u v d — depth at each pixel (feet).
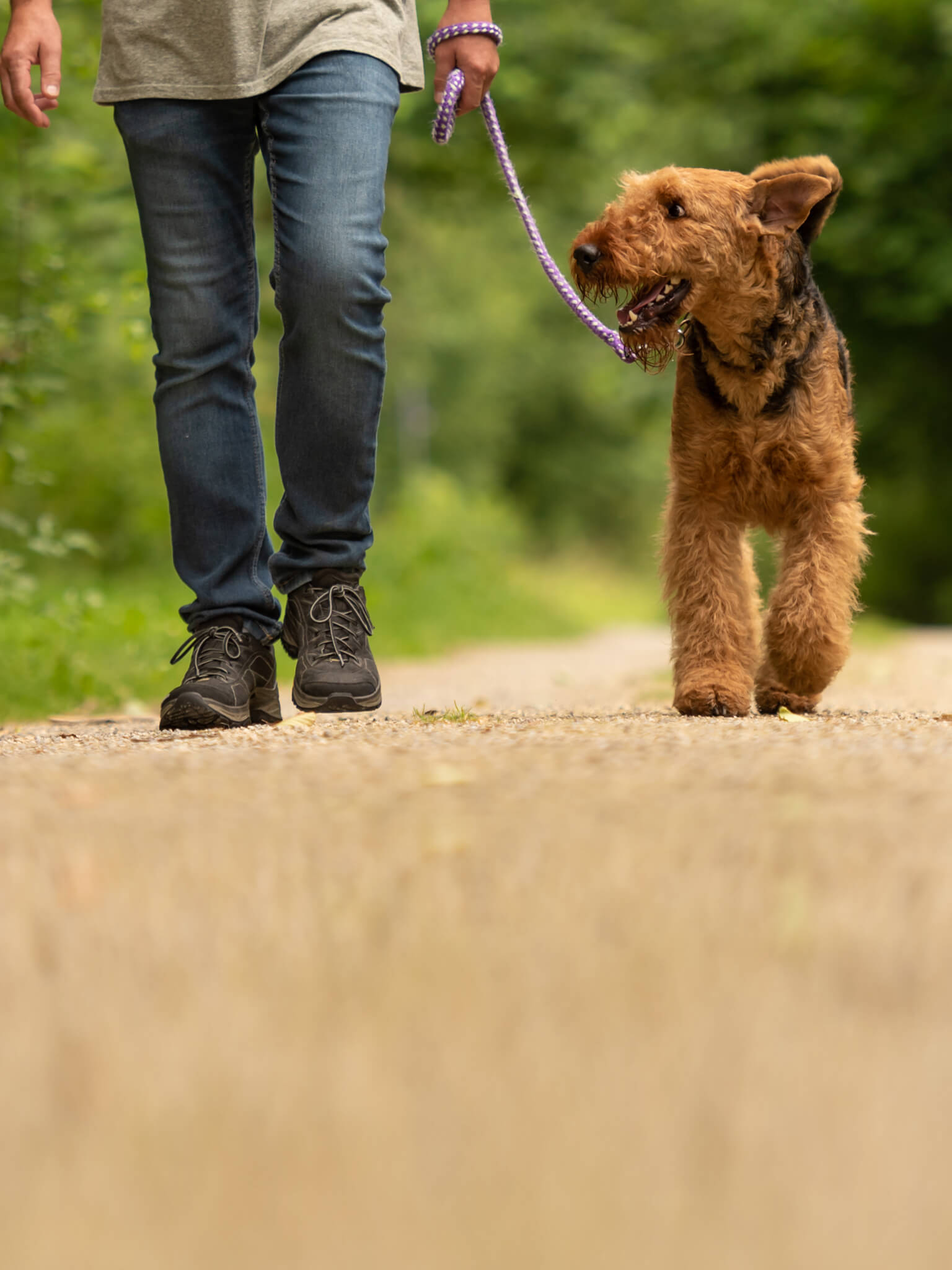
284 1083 6.50
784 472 24.00
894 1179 5.39
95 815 12.81
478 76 22.40
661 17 103.30
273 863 10.83
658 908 9.43
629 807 12.52
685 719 21.90
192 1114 6.16
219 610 22.03
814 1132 5.86
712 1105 6.15
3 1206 5.27
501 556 118.73
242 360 21.75
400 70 21.21
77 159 50.70
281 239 20.66
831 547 24.18
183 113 20.80
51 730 25.21
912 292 102.83
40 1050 6.98
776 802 12.56
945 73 100.27
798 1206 5.17
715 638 24.31
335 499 21.48
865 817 11.89
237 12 20.40
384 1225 5.09
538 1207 5.20
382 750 17.06
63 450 73.61
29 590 38.34
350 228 20.16
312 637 21.84
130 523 78.74
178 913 9.56
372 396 21.07
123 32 20.85
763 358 23.49
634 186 24.45
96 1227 5.08
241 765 15.96
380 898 9.80
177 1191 5.38
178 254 21.11
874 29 101.96
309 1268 4.76
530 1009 7.50
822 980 7.87
